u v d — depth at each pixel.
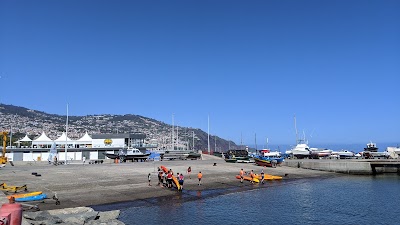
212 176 45.25
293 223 24.23
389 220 25.75
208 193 34.50
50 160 65.81
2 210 9.10
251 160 73.12
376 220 25.72
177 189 34.47
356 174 61.47
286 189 40.88
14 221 9.12
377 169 65.19
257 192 37.62
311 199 34.03
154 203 28.39
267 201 32.25
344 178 56.16
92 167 49.94
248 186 41.34
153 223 22.39
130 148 81.50
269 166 62.81
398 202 33.06
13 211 9.14
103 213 22.52
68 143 88.88
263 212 27.28
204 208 27.67
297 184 46.25
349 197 35.78
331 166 63.06
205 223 23.06
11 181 33.25
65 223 18.47
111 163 61.44
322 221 25.05
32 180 34.34
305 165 65.69
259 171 55.00
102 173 41.94
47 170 44.19
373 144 97.88
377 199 34.75
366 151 92.19
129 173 42.72
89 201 27.12
